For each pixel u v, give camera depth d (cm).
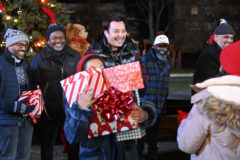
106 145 209
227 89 164
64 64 374
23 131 325
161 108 422
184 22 3656
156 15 3606
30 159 440
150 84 423
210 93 167
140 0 3500
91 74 199
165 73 427
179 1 3694
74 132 200
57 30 368
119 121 200
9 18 479
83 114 193
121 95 197
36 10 511
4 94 310
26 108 308
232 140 168
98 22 2316
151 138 445
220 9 3030
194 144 180
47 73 366
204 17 3553
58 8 544
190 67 3616
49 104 365
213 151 176
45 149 375
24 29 493
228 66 174
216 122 167
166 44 423
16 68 322
